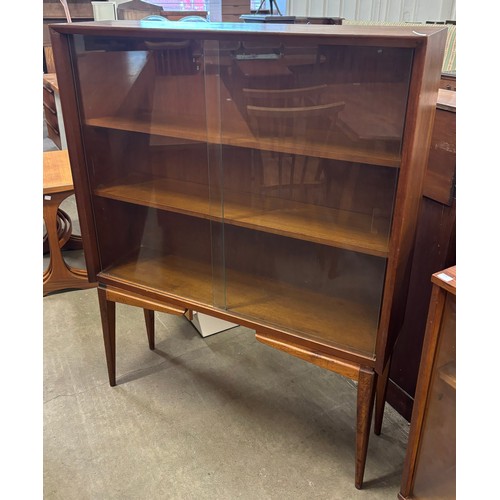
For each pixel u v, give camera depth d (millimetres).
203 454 1496
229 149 1361
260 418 1638
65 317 2195
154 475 1425
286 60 1142
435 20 3238
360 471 1359
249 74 1205
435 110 1195
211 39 1116
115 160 1542
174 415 1646
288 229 1276
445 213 1351
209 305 1468
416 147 1021
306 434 1574
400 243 1098
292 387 1782
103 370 1862
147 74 1351
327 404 1702
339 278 1379
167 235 1713
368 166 1172
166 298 1527
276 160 1314
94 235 1550
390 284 1142
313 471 1441
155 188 1551
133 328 2129
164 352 1972
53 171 2359
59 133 3416
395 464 1468
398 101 1003
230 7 4195
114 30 1174
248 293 1502
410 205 1112
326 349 1283
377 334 1216
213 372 1857
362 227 1245
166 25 1217
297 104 1179
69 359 1921
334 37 960
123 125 1422
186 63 1284
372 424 1625
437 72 1080
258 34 1032
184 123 1372
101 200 1540
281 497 1360
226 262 1548
